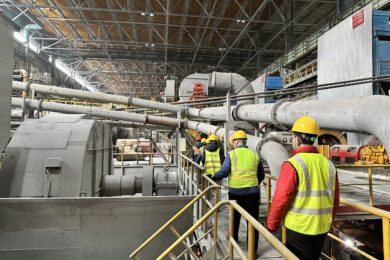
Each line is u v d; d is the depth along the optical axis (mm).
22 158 5867
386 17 11664
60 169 5734
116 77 37719
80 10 18219
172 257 4020
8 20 4875
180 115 13945
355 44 12555
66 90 12875
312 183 2549
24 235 4613
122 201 4785
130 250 4816
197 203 6344
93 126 6680
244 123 9641
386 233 2658
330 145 14742
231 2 18641
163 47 26438
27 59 22656
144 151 19734
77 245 4691
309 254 2559
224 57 26906
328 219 2605
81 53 27625
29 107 12289
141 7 19531
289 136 7535
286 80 20953
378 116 3896
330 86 7746
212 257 4055
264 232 2174
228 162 4621
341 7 16938
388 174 11578
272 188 6746
